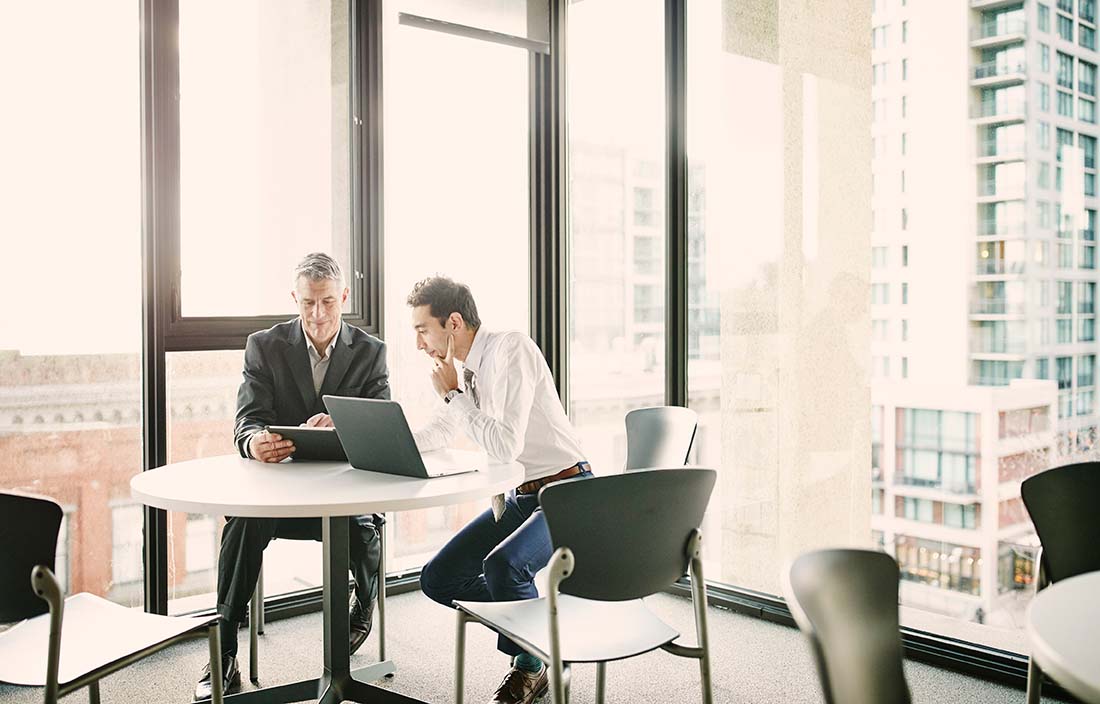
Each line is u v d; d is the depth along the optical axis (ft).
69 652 7.08
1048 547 6.97
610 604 8.14
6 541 6.49
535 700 10.00
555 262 15.23
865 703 3.97
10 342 11.07
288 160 12.86
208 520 12.50
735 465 13.03
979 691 10.26
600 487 6.73
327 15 13.11
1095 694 3.54
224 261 12.40
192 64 12.06
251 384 10.95
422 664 11.20
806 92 12.03
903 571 11.25
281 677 10.87
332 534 9.21
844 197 11.66
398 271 13.83
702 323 13.39
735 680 10.71
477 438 9.32
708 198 13.25
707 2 13.19
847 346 11.65
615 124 14.48
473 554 9.59
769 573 12.71
